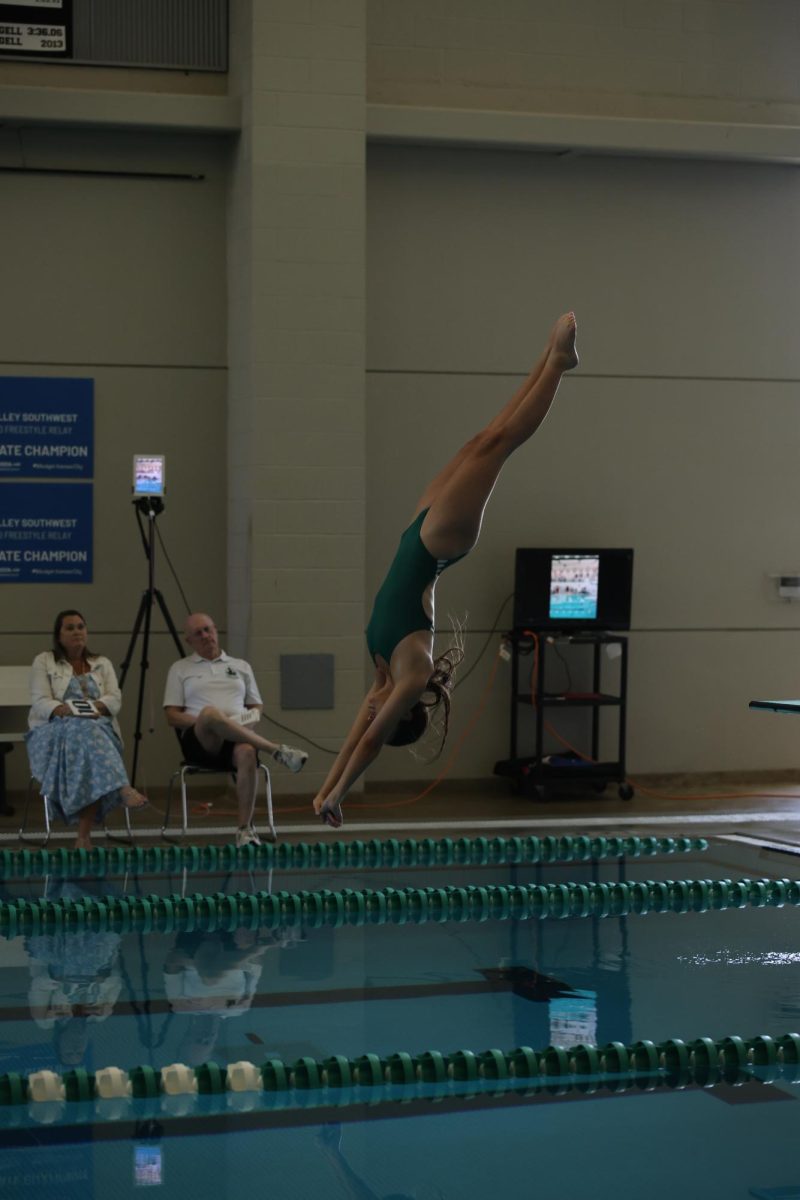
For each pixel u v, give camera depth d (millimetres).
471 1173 3514
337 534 9742
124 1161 3561
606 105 10570
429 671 4371
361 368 9742
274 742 9664
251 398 9609
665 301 10781
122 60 9805
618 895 6996
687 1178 3490
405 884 7188
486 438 4332
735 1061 4398
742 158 10672
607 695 10352
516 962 5625
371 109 9891
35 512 9859
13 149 9734
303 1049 4453
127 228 9938
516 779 10297
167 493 10062
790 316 11031
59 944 5910
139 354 9984
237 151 9812
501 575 10555
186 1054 4391
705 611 10914
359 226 9711
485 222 10461
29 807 9289
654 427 10797
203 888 7023
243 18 9633
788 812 9570
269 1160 3582
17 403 9812
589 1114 3928
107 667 8281
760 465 11008
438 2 10258
